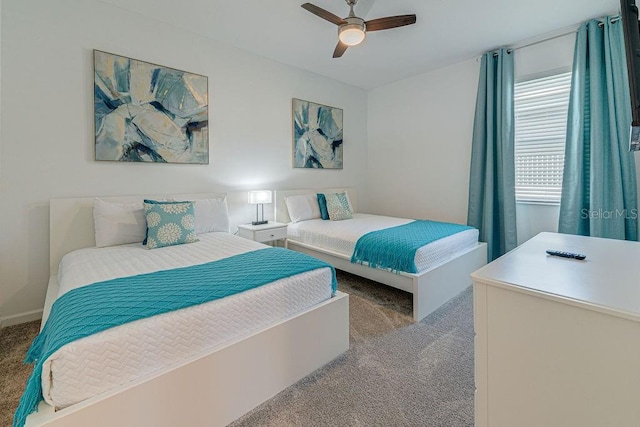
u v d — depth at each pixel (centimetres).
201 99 304
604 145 264
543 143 315
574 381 82
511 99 321
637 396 73
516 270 105
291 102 385
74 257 204
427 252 237
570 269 106
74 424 95
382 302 261
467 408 140
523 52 318
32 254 226
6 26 208
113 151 254
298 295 162
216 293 136
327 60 365
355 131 473
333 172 446
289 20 272
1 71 208
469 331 210
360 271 266
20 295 223
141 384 108
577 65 276
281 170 380
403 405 142
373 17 264
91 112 244
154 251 214
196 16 266
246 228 318
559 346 84
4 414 135
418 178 425
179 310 124
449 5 249
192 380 120
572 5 249
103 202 238
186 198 294
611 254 126
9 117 212
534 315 88
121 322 111
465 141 373
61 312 121
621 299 80
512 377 93
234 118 332
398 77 426
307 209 374
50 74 226
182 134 293
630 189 255
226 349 129
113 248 226
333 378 161
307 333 161
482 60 340
